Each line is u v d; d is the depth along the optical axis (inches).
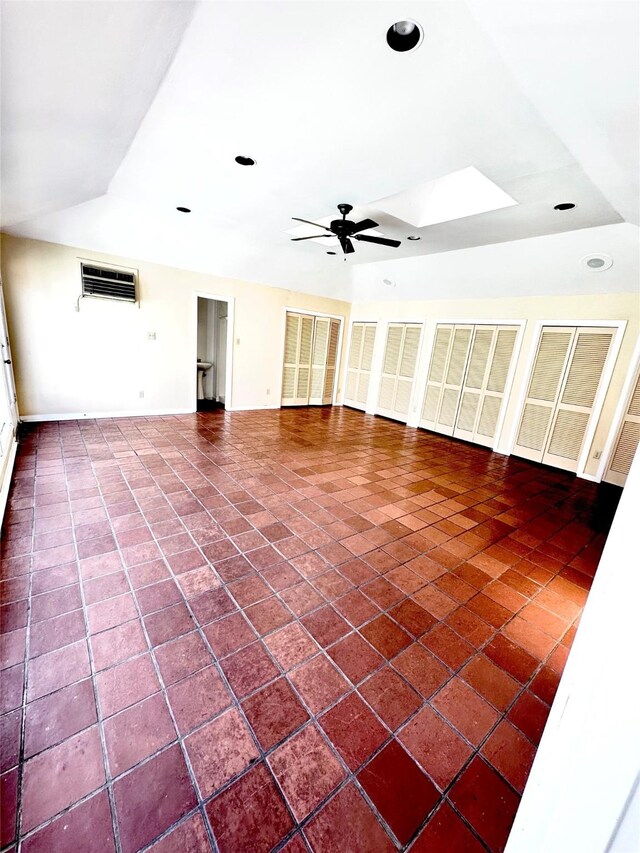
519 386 196.2
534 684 61.4
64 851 37.4
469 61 59.2
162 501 113.0
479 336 212.7
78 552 85.2
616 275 150.4
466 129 78.0
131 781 43.6
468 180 123.2
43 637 61.9
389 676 60.4
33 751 45.7
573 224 129.6
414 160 93.4
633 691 15.6
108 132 81.9
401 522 113.3
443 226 142.7
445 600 80.0
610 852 16.4
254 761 46.7
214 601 73.4
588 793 17.8
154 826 39.9
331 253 200.1
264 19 54.4
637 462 16.5
